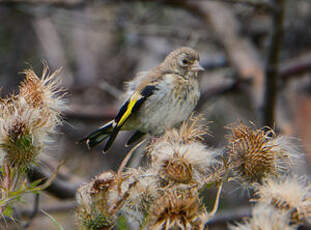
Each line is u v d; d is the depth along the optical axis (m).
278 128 12.69
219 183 5.45
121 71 17.56
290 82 16.80
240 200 12.41
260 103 12.62
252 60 15.02
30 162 5.82
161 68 9.53
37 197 6.57
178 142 6.12
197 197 5.34
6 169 5.46
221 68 16.75
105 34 18.11
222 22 15.69
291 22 16.48
